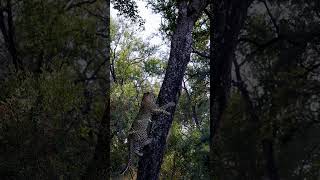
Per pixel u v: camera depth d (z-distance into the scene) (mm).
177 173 10344
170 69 8211
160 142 7938
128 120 12070
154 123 7961
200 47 11914
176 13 11391
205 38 11477
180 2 8422
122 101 13555
